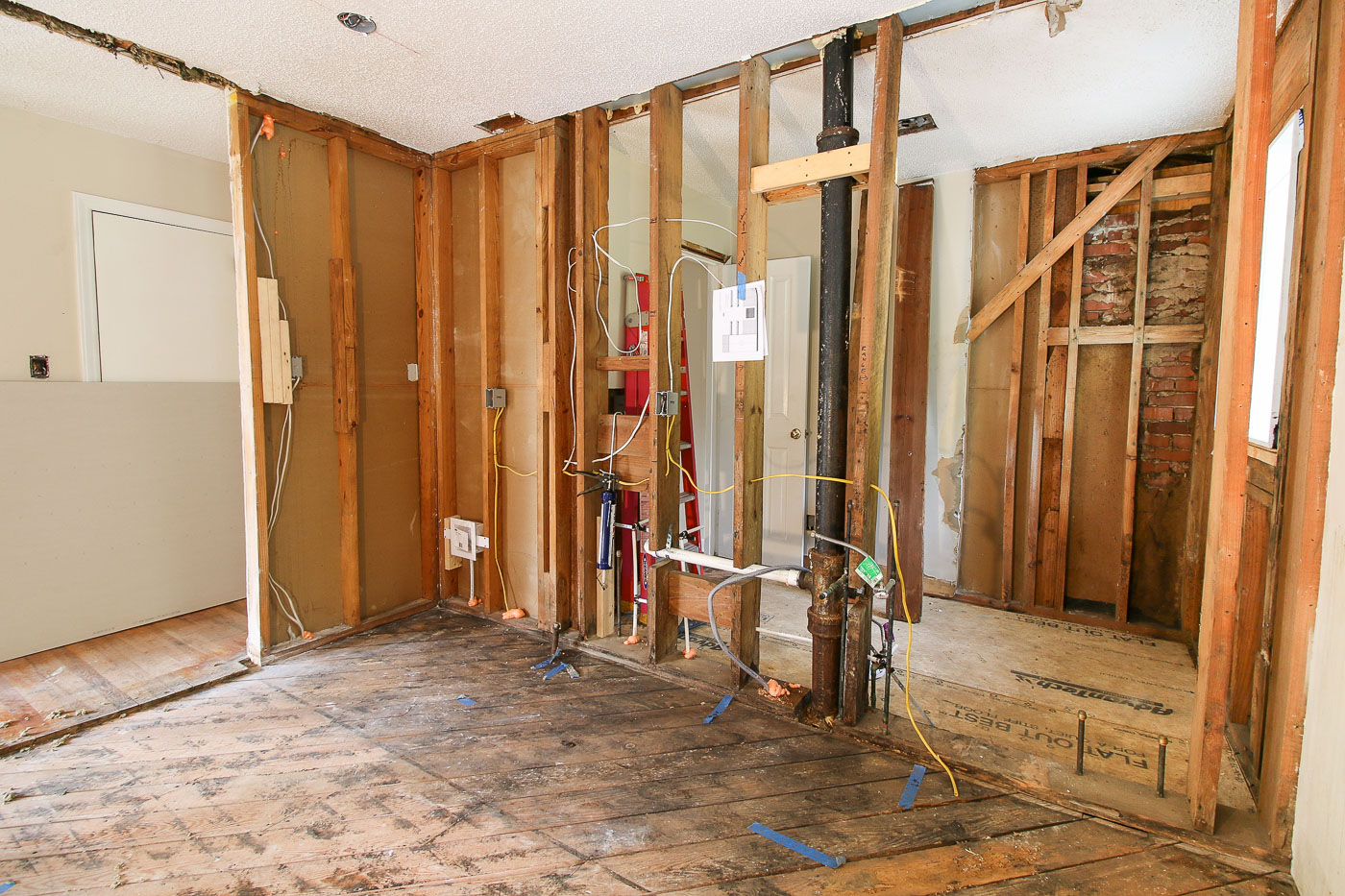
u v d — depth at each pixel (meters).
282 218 2.76
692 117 2.95
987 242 3.52
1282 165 2.07
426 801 1.83
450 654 2.86
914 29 2.14
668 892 1.49
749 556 2.52
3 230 2.72
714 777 1.95
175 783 1.90
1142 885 1.52
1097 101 2.64
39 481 2.81
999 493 3.57
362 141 3.01
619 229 3.24
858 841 1.67
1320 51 1.62
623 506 3.09
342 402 2.97
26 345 2.81
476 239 3.29
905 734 2.15
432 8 2.00
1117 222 3.21
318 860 1.59
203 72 2.44
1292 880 1.54
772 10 2.01
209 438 3.43
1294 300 1.75
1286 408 1.77
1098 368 3.31
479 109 2.79
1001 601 3.50
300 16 2.06
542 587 3.07
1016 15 2.03
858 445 2.14
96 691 2.45
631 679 2.63
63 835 1.67
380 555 3.27
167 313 3.28
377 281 3.18
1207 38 2.14
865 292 2.08
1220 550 1.61
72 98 2.65
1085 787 1.85
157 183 3.22
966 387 3.56
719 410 4.19
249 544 2.70
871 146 2.05
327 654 2.85
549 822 1.74
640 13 2.03
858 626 2.19
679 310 2.74
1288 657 1.61
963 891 1.50
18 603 2.76
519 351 3.18
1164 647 2.98
